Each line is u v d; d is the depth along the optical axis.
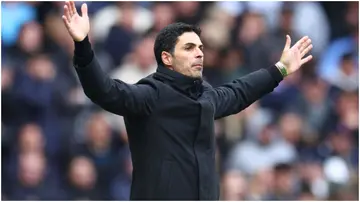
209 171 16.12
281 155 35.44
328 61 41.97
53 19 38.16
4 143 33.62
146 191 15.98
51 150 33.91
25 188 32.06
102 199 32.66
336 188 34.59
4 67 35.66
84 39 15.45
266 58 39.75
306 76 40.53
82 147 33.66
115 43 38.41
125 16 39.00
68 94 36.03
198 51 16.36
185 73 16.28
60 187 32.72
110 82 15.58
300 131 37.25
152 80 16.20
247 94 17.36
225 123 35.28
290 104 38.53
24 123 34.91
